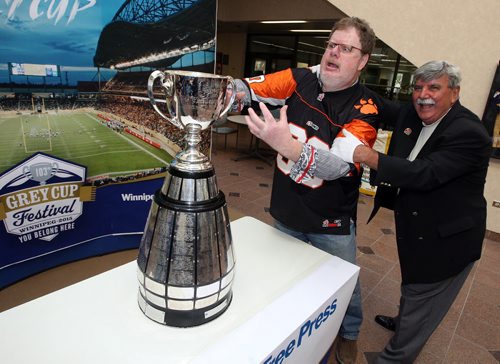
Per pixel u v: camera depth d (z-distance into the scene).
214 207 0.63
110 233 1.78
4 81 1.24
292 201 1.25
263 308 0.76
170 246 0.61
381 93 6.24
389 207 1.53
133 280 0.82
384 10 3.01
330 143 1.13
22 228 1.47
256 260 0.95
